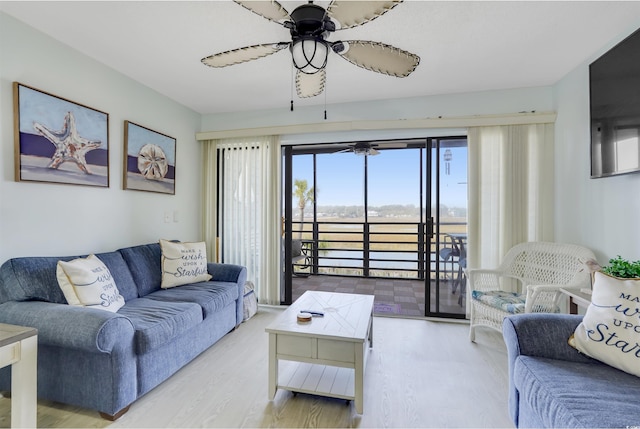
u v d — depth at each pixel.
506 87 2.92
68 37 2.08
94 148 2.36
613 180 2.12
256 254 3.60
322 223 5.46
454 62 2.43
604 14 1.83
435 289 3.25
